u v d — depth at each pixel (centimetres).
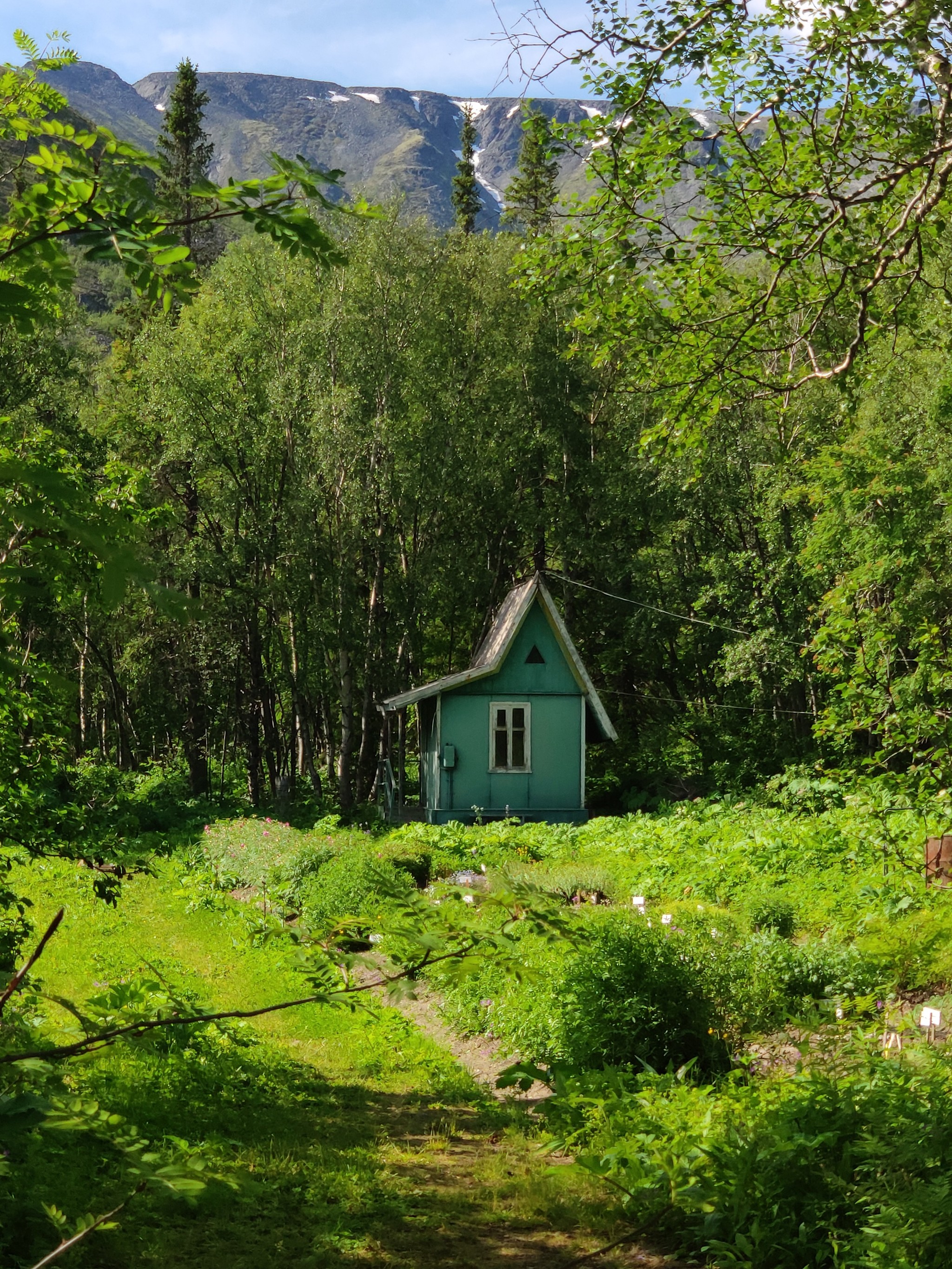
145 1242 596
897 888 1402
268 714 3844
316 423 3362
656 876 1911
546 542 4103
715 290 1070
